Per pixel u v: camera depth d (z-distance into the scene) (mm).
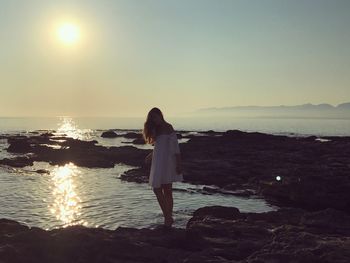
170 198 10148
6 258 7656
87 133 99688
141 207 18094
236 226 10859
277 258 7922
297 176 22766
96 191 22578
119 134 90625
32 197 20672
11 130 124000
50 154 41656
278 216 12773
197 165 30922
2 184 24953
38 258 7844
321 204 19875
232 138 54094
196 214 13102
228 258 8664
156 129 10039
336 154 36500
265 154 38219
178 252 8484
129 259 8109
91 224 15227
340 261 7699
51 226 14984
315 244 8883
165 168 9977
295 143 49094
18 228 10211
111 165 35375
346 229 11398
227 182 26062
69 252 8055
